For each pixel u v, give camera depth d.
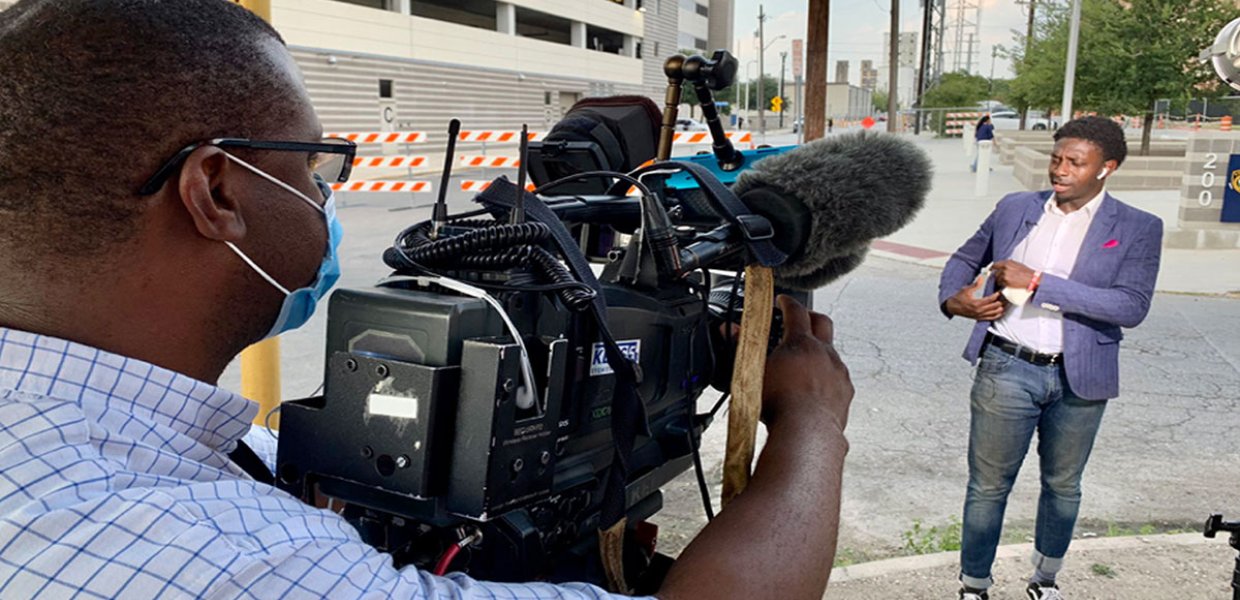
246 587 0.63
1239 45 3.30
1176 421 5.14
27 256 0.70
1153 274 2.90
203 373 0.80
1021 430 3.04
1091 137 2.90
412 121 30.39
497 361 0.81
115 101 0.69
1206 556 3.49
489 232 0.89
